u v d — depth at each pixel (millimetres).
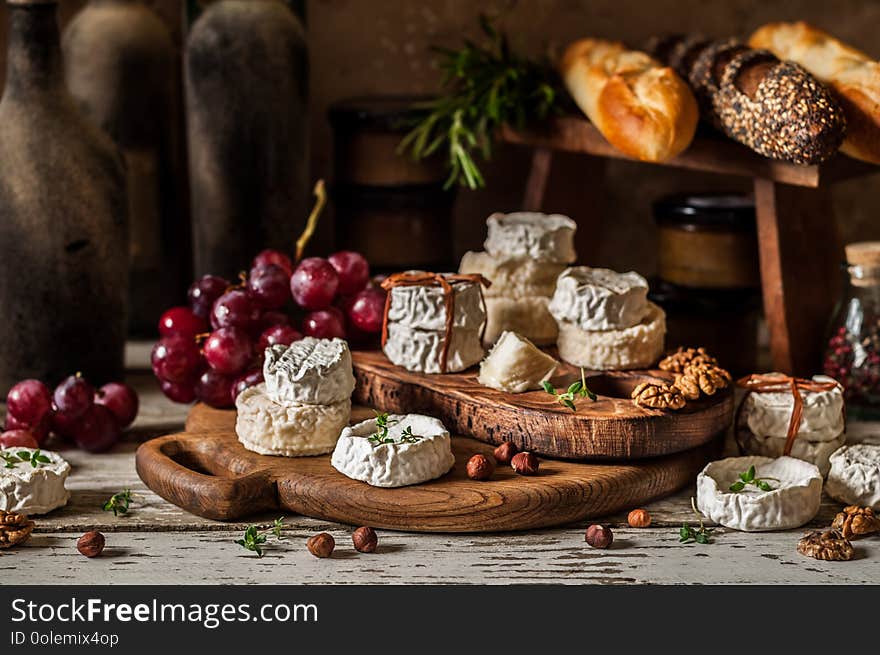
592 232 1673
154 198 1616
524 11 1731
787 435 1193
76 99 1568
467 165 1511
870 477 1130
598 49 1504
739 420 1232
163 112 1601
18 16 1316
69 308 1369
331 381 1178
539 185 1578
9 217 1338
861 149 1269
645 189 1788
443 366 1271
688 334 1498
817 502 1113
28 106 1331
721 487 1141
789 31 1409
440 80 1755
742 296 1464
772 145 1276
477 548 1065
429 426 1157
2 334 1372
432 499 1078
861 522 1079
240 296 1324
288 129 1504
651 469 1143
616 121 1344
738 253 1450
